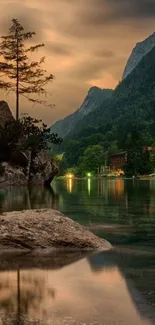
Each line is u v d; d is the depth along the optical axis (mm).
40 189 45594
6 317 5262
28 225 11164
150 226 15195
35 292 6449
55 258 9672
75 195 35625
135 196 34438
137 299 5992
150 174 186625
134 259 9188
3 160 55531
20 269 8391
